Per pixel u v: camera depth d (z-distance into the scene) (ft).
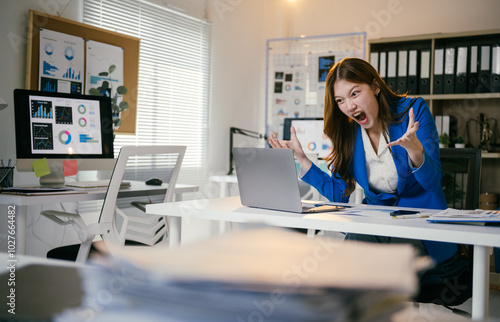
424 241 4.16
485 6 12.59
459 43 12.03
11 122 8.41
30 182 8.61
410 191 5.33
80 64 9.52
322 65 14.46
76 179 9.18
